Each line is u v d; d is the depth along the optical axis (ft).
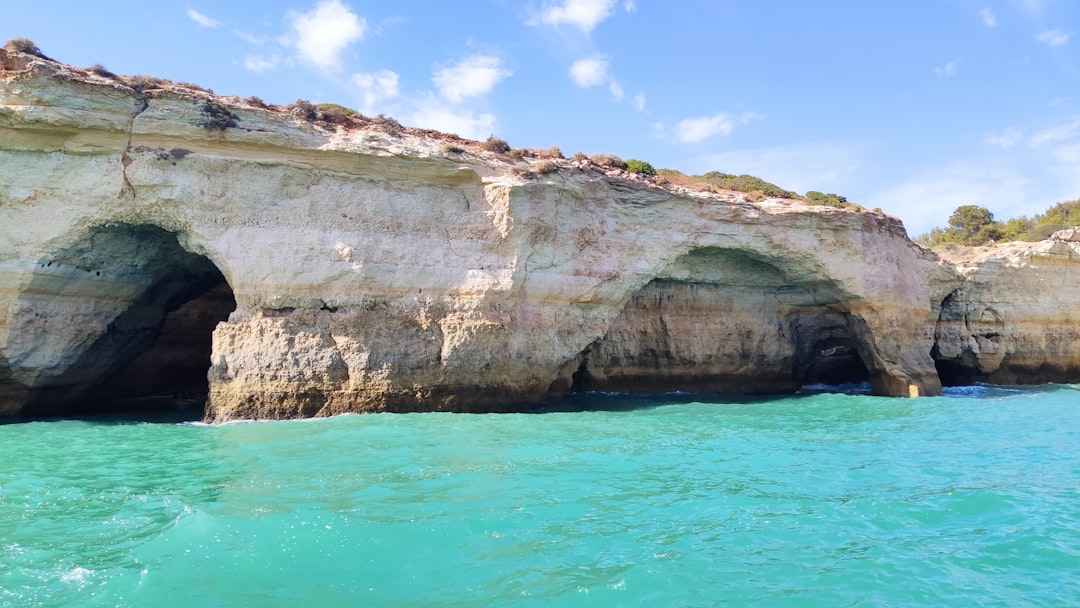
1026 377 124.16
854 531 32.12
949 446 55.26
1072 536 31.73
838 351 111.86
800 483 41.14
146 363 85.66
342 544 28.43
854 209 107.55
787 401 90.07
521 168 79.25
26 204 64.13
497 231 76.64
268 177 70.13
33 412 68.69
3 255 63.31
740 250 93.66
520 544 29.17
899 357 99.86
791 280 99.91
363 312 70.79
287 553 27.37
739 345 101.30
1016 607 24.26
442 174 76.54
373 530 30.12
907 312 102.99
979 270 119.34
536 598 24.00
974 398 97.19
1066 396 100.89
